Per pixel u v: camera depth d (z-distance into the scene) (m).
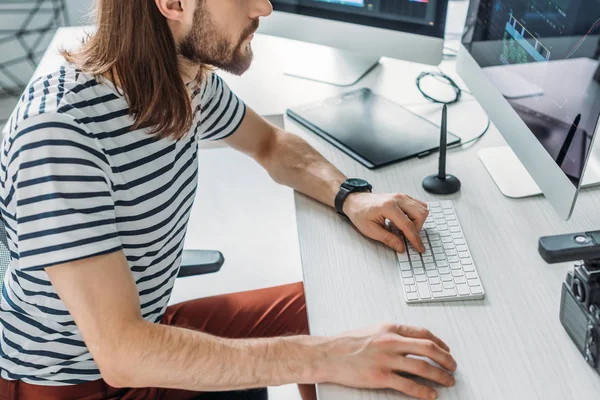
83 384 1.03
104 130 0.90
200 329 1.23
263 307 1.27
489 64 1.21
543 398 0.79
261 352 0.86
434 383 0.83
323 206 1.17
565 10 0.93
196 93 1.07
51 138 0.82
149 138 0.94
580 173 0.91
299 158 1.24
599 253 0.81
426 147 1.29
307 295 0.97
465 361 0.85
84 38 0.98
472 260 1.01
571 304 0.85
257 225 1.92
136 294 0.86
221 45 0.96
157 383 0.86
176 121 0.94
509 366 0.84
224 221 1.94
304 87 1.54
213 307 1.27
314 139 1.34
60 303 0.92
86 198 0.83
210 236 1.89
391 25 1.38
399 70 1.60
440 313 0.93
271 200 2.01
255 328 1.23
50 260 0.80
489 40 1.21
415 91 1.50
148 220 0.98
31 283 0.91
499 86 1.17
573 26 0.91
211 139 1.28
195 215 1.95
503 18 1.14
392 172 1.23
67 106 0.85
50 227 0.80
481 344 0.87
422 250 1.03
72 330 0.97
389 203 1.06
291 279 1.77
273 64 1.64
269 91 1.53
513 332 0.89
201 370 0.85
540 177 1.03
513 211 1.12
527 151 1.07
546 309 0.92
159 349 0.84
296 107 1.44
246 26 0.97
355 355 0.84
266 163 1.27
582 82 0.89
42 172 0.81
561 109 0.95
